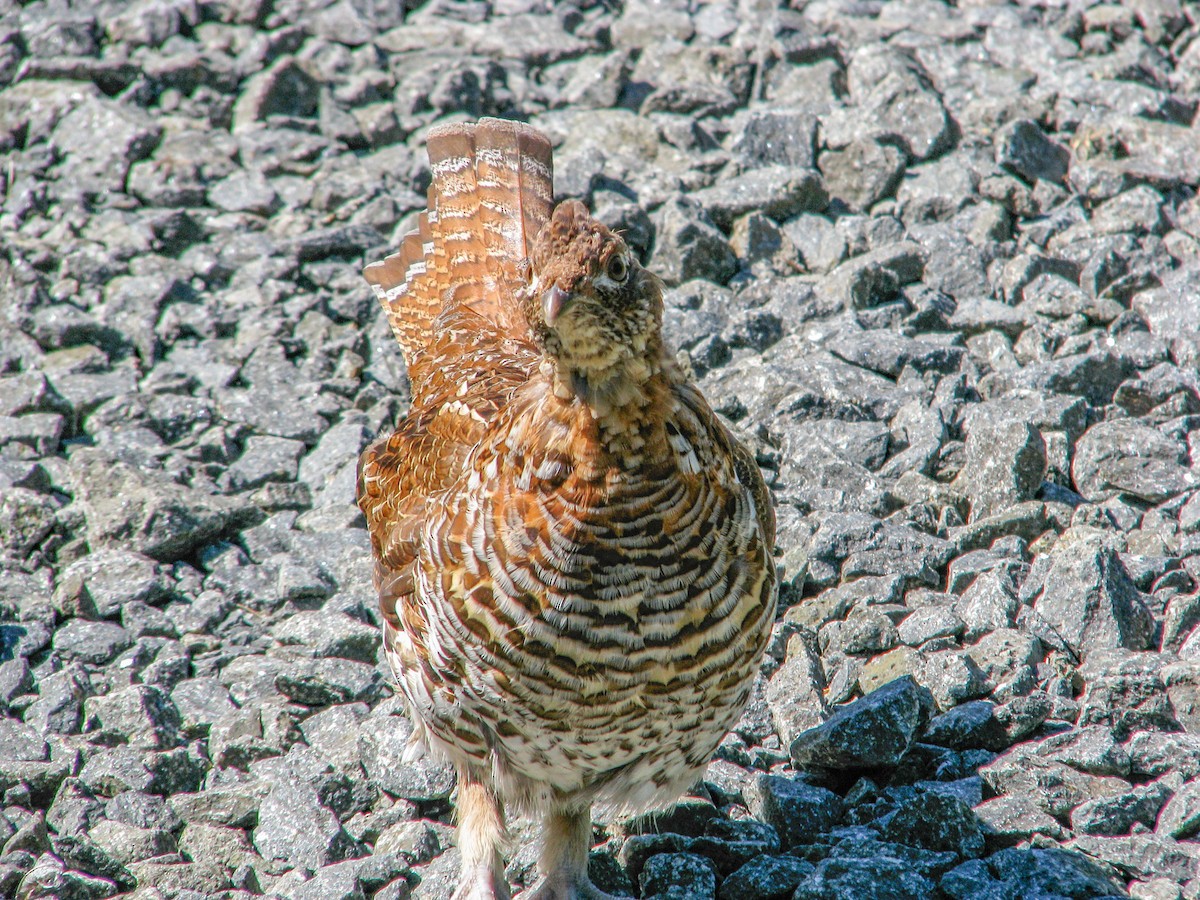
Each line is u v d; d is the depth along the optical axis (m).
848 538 10.38
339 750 8.79
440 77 16.62
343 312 13.57
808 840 8.16
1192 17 17.27
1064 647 9.34
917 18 17.55
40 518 10.76
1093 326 12.91
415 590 7.25
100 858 7.93
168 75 16.59
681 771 7.60
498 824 7.72
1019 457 10.73
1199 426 11.48
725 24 17.73
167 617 10.10
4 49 16.78
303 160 15.64
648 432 6.61
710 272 13.73
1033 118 15.39
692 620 6.77
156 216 14.46
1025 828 7.94
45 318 13.09
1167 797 8.05
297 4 18.06
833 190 14.85
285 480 11.70
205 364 12.87
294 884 7.75
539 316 6.50
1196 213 14.12
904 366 12.30
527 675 6.84
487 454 6.96
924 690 8.80
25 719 9.12
